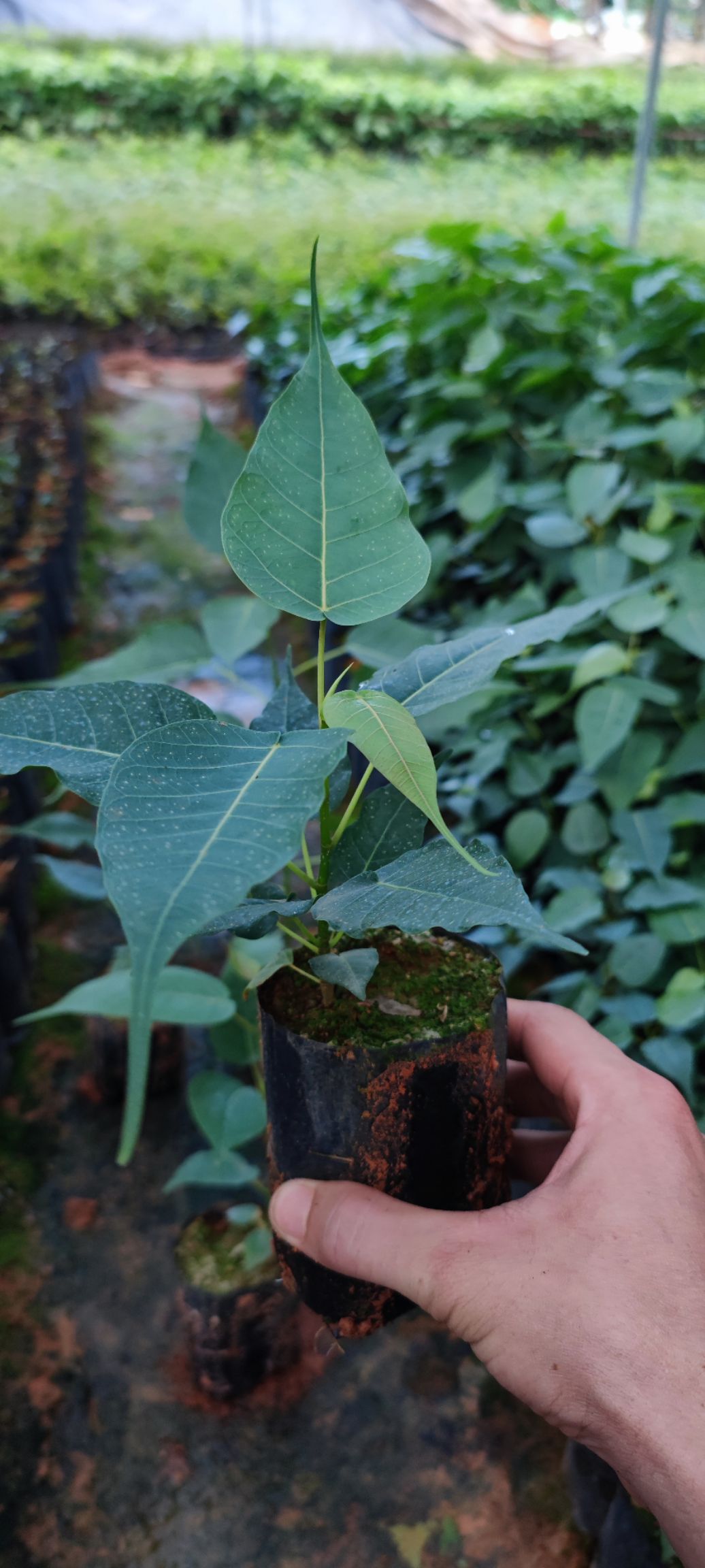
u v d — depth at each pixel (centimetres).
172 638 65
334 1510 61
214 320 364
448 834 31
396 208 478
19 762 35
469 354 114
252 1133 61
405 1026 38
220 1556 60
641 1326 38
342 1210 39
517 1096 52
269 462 34
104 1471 63
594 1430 39
